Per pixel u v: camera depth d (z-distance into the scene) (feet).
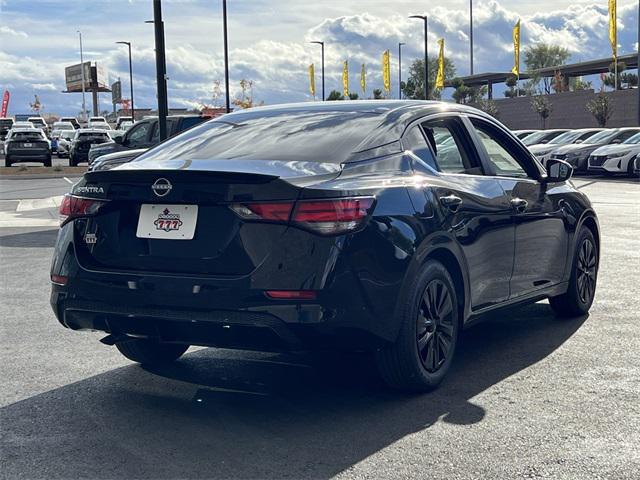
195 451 12.92
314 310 13.62
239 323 13.75
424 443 13.16
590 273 22.59
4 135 203.51
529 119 248.11
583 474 11.80
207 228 14.14
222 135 16.98
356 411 14.84
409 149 16.34
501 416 14.44
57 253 15.57
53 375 17.38
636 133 92.27
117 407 15.17
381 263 14.34
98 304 14.75
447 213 16.10
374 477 11.79
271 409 14.99
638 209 51.75
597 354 18.57
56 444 13.28
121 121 229.66
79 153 113.80
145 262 14.55
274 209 13.73
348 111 17.21
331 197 13.87
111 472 12.11
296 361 18.35
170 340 14.64
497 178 18.43
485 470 11.99
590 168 85.40
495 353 18.84
